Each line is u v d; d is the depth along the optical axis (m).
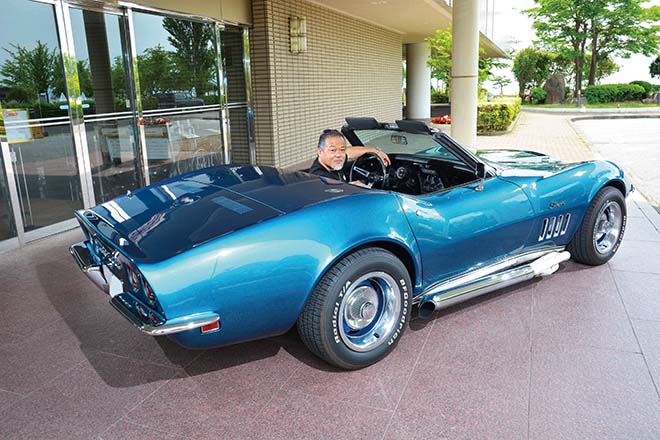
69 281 4.22
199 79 7.68
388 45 16.53
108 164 6.23
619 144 13.63
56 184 5.59
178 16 7.11
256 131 9.27
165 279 2.26
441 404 2.51
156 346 3.14
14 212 5.11
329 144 3.54
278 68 9.23
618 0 37.91
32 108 5.26
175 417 2.46
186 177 3.44
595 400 2.52
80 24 5.72
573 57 40.75
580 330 3.21
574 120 24.58
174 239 2.46
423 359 2.92
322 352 2.69
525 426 2.34
